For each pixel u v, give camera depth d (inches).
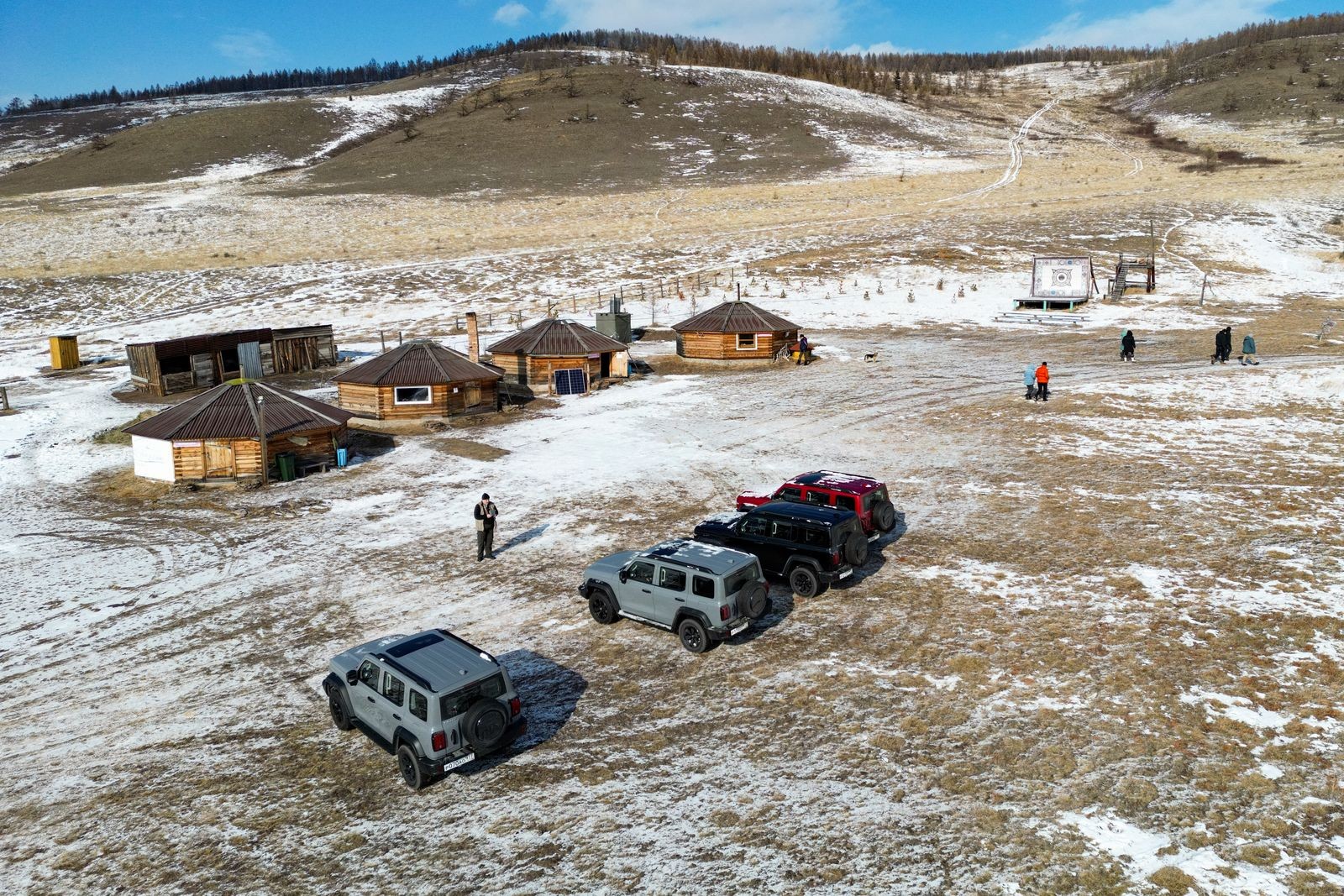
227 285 3016.7
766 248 3395.7
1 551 954.7
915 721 550.6
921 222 3705.7
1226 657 611.8
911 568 796.0
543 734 557.6
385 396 1465.3
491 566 851.4
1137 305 2400.3
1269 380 1491.1
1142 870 416.2
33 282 3004.4
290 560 893.8
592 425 1422.2
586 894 415.5
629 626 709.9
